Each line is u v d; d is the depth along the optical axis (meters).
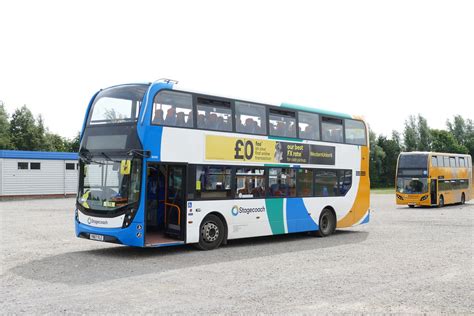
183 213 14.02
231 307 8.09
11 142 79.00
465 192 43.84
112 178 13.16
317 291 9.28
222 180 15.11
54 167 43.06
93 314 7.62
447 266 12.05
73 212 28.25
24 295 8.86
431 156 37.59
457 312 7.84
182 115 14.05
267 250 14.98
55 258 13.00
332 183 19.30
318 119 18.80
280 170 17.08
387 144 93.38
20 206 33.22
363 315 7.66
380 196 58.75
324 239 18.02
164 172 14.72
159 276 10.70
